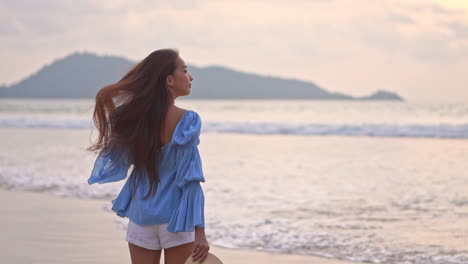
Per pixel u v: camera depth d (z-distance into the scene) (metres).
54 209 7.43
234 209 7.57
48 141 20.56
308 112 64.94
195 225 2.53
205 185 9.91
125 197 2.71
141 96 2.60
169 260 2.69
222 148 18.36
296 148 18.39
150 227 2.64
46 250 5.24
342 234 6.04
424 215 7.20
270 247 5.45
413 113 55.62
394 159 14.88
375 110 64.56
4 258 4.95
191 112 2.61
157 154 2.60
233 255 5.14
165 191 2.61
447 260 4.98
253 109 77.75
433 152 16.91
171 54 2.67
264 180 10.59
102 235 5.88
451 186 9.88
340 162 14.05
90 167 12.30
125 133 2.61
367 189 9.52
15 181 10.06
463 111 57.03
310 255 5.15
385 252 5.26
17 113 55.97
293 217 7.00
